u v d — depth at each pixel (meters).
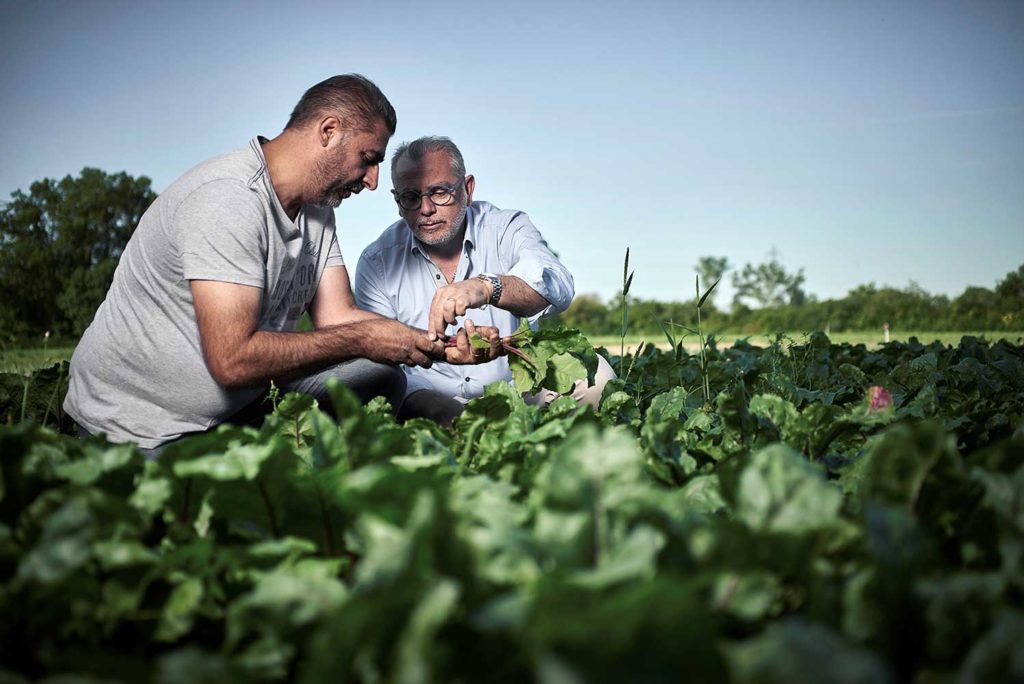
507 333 4.02
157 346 2.65
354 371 3.16
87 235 60.28
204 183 2.62
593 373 3.06
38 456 1.27
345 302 3.24
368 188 2.93
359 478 0.93
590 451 0.93
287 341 2.65
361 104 2.74
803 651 0.63
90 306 54.22
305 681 0.67
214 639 1.04
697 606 0.60
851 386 3.31
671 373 3.69
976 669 0.68
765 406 1.81
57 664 0.77
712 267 88.12
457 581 0.79
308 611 0.85
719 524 0.86
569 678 0.58
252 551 1.06
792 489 0.95
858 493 1.39
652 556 0.80
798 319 56.16
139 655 1.00
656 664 0.62
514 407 2.15
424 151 3.79
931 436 1.06
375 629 0.68
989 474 1.06
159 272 2.65
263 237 2.67
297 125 2.75
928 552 0.86
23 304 53.28
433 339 2.85
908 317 51.84
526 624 0.62
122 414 2.71
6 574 1.03
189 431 2.73
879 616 0.79
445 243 3.95
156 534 1.27
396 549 0.73
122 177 62.69
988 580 0.81
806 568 0.84
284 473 1.14
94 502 1.05
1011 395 3.17
